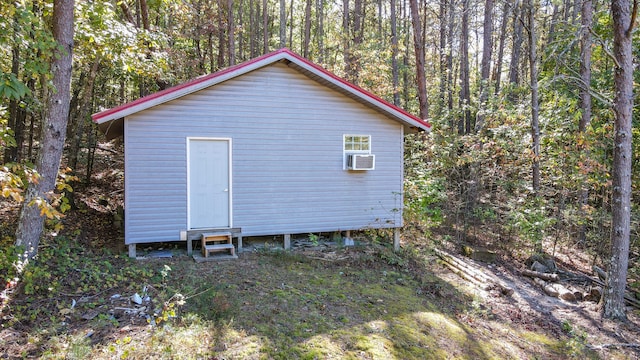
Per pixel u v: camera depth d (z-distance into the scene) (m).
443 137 13.07
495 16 18.06
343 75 16.36
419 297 6.99
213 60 21.77
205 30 17.73
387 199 9.58
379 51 16.70
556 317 7.19
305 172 8.82
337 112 9.05
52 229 7.54
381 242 9.93
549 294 8.28
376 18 24.64
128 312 4.95
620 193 7.06
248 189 8.38
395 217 9.61
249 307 5.44
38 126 14.73
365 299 6.38
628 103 6.89
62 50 5.58
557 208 11.20
